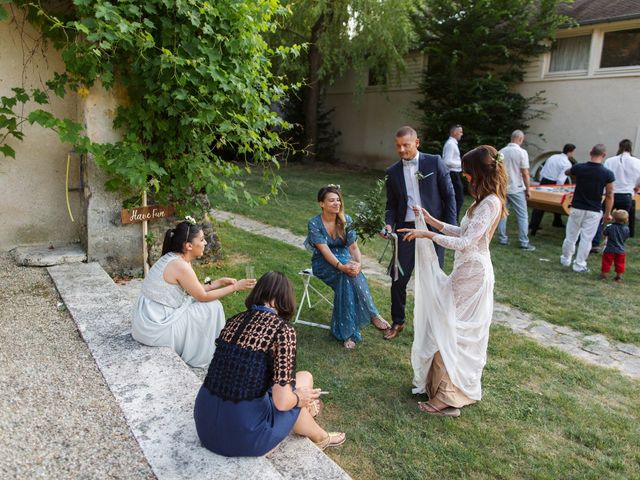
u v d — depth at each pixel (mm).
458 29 12141
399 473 2637
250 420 2201
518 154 7250
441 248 4242
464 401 3252
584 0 12609
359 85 14891
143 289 3348
